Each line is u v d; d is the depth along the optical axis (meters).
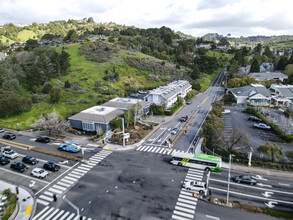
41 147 48.12
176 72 131.12
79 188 32.50
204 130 47.47
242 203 28.89
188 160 38.50
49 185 33.47
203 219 25.97
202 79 132.38
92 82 96.69
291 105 73.12
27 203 29.17
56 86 88.06
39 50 113.12
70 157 42.56
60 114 69.38
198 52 193.75
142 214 26.69
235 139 42.75
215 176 35.78
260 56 162.88
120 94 91.81
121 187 32.56
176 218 26.05
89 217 26.25
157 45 177.50
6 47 181.75
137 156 43.38
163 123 64.12
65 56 102.00
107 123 55.38
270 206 28.41
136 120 62.38
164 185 33.06
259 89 84.38
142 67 125.25
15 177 35.94
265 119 60.72
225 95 100.00
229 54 193.88
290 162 39.00
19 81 86.88
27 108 70.50
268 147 37.97
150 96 78.81
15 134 56.75
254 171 37.31
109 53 132.25
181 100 84.88
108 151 45.88
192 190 31.66
